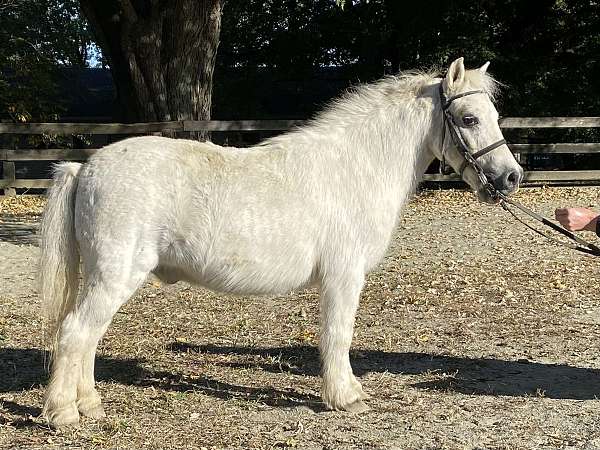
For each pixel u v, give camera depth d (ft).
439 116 17.60
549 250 37.40
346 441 15.79
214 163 16.48
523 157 82.48
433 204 52.75
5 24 85.97
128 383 19.38
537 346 22.97
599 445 15.70
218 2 50.14
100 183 15.81
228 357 21.88
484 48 75.20
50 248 16.19
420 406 18.01
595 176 58.29
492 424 16.89
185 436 15.90
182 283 30.81
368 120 17.48
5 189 54.34
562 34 80.28
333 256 16.84
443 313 26.61
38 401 17.94
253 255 16.31
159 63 50.47
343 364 17.31
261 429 16.38
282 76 96.32
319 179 16.83
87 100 120.16
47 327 23.50
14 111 77.30
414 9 77.30
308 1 89.10
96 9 50.39
